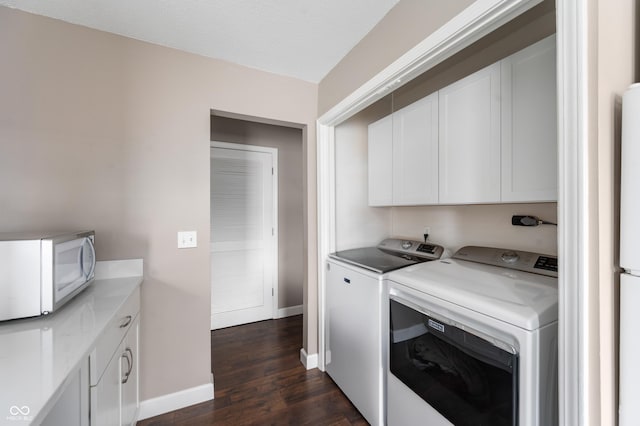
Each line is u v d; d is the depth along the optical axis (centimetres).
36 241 98
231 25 152
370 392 153
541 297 96
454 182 146
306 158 220
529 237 143
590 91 68
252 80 195
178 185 174
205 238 181
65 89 149
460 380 105
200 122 179
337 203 223
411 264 162
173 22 150
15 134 140
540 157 109
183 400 173
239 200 295
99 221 156
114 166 159
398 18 133
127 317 131
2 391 60
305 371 212
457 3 102
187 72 176
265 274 310
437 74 191
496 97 125
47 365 71
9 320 96
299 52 178
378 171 209
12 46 139
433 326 116
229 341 260
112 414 109
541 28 134
